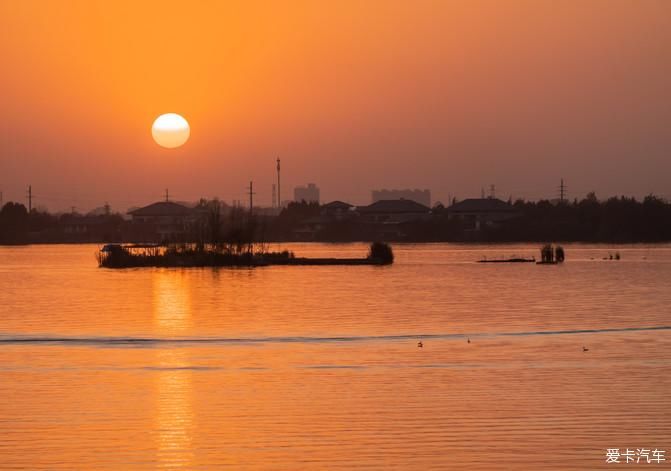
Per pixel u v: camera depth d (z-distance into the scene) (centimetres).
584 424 3712
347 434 3581
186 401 4153
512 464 3209
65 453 3328
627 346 5744
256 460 3250
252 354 5503
